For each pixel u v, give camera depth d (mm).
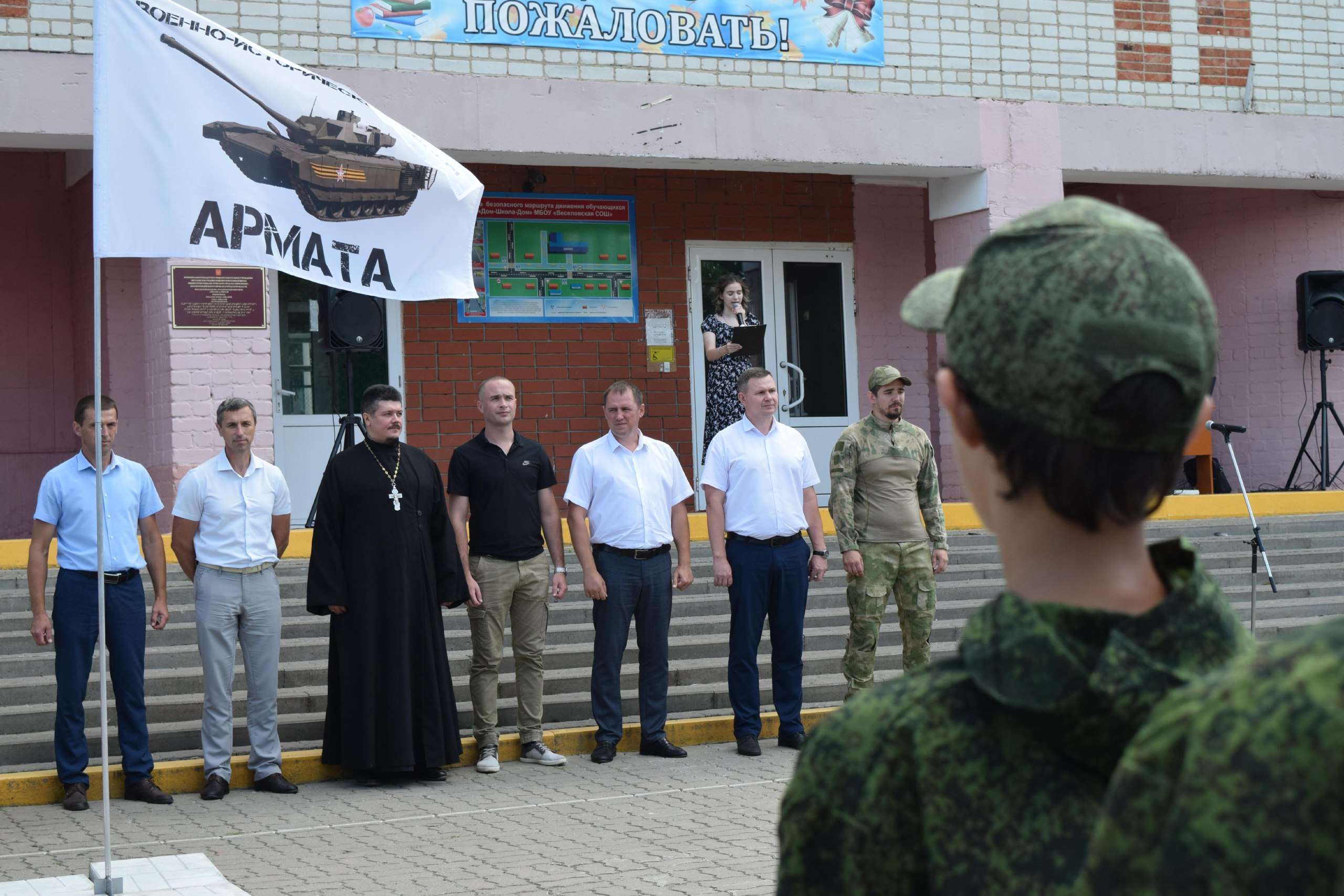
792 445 7668
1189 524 11969
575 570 9984
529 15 10961
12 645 8133
